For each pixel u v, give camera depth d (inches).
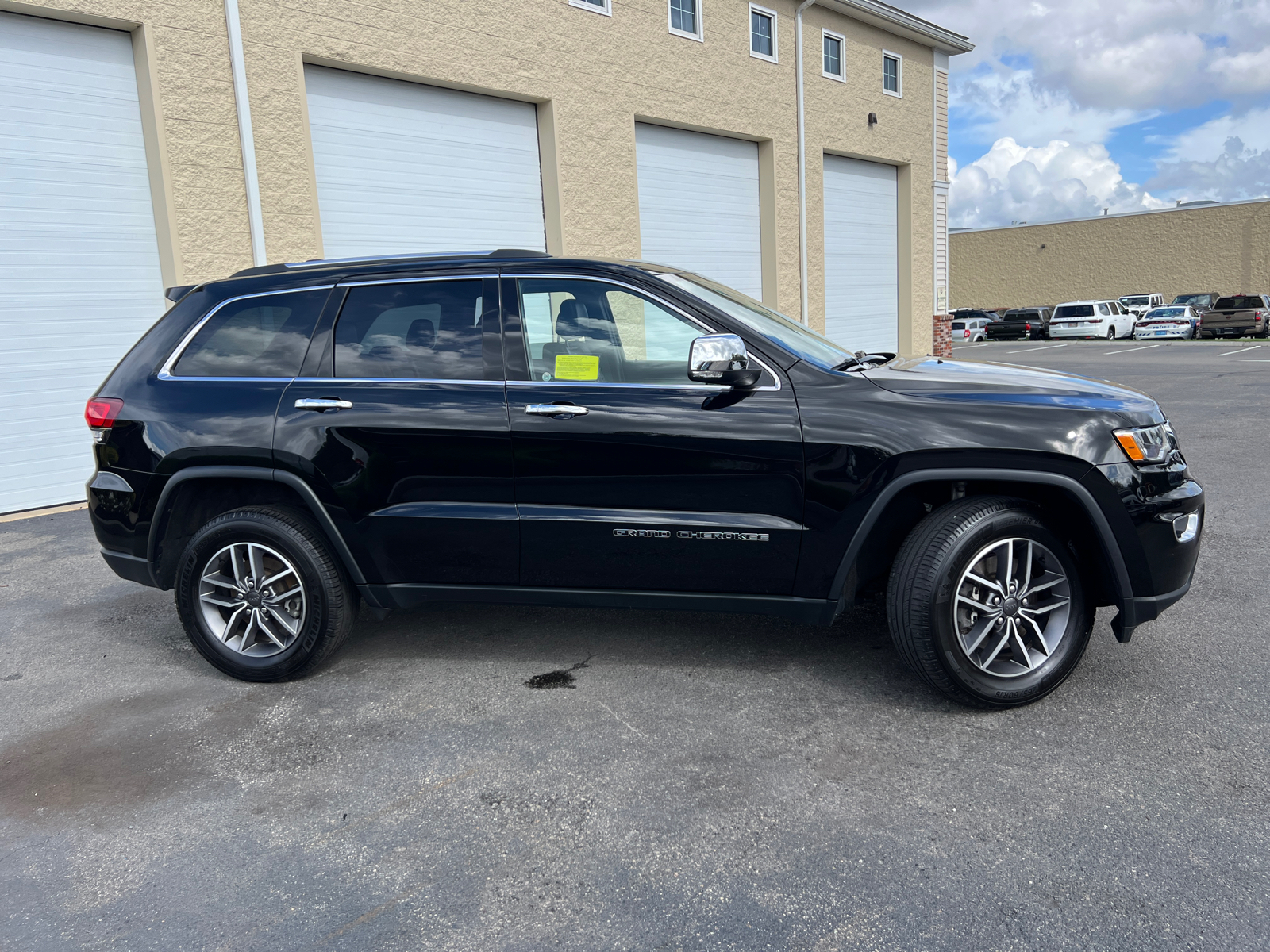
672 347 126.6
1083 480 112.8
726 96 526.9
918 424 116.0
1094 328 1237.1
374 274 138.1
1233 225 1466.5
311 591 135.9
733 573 124.5
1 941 81.9
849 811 97.9
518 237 435.5
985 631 117.3
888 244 700.0
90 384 306.3
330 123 362.0
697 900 83.7
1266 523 212.7
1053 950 74.8
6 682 146.3
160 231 314.3
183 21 308.7
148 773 113.8
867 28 633.6
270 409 134.5
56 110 291.3
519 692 133.6
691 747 114.3
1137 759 106.1
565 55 434.9
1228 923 77.2
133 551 141.9
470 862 91.5
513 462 127.2
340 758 115.5
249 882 89.7
